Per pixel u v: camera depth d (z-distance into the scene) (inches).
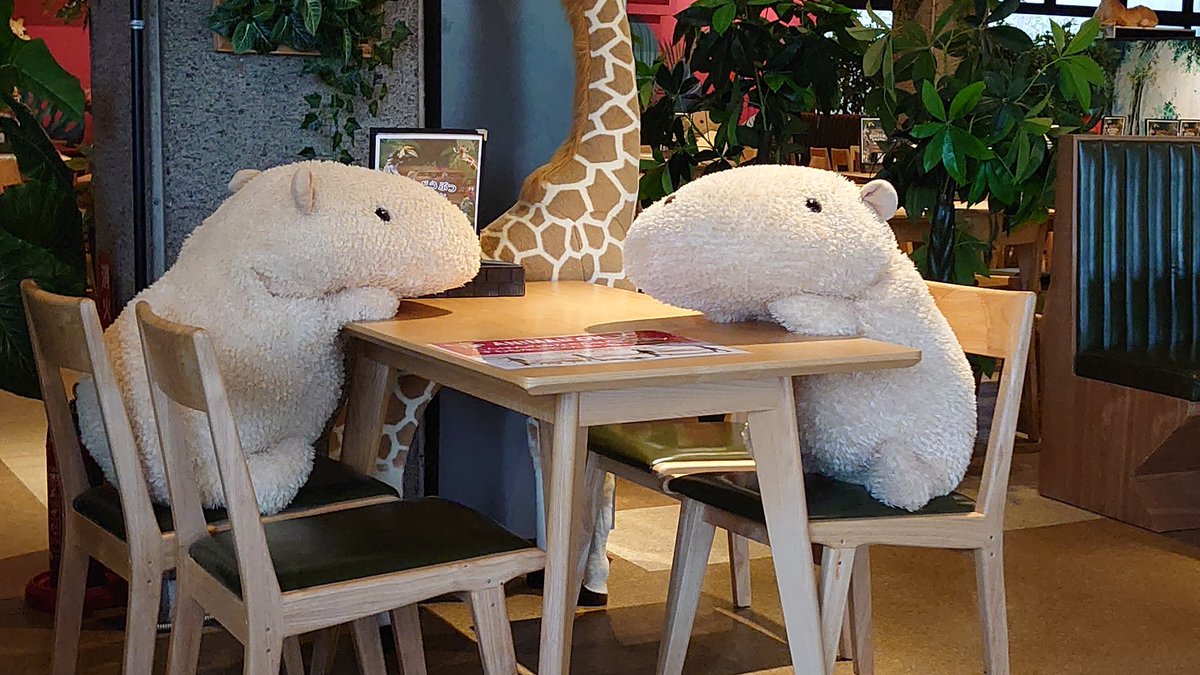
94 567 128.0
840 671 118.3
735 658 120.3
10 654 116.6
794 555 88.6
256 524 77.2
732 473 102.9
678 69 182.9
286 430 99.0
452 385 92.5
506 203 140.3
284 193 98.3
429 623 126.2
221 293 96.7
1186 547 155.6
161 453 88.7
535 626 125.6
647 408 82.2
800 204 95.4
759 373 82.4
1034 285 204.4
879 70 181.9
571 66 141.1
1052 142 180.7
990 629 98.4
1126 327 170.4
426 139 116.3
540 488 126.0
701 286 95.6
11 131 122.2
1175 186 172.6
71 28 361.4
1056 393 172.7
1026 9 431.2
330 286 98.6
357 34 118.9
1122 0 322.7
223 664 116.3
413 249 99.5
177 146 116.7
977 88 168.1
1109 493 166.4
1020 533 159.5
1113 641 125.9
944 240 180.1
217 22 115.1
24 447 189.9
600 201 128.8
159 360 80.9
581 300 111.7
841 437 96.7
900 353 87.6
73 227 123.4
